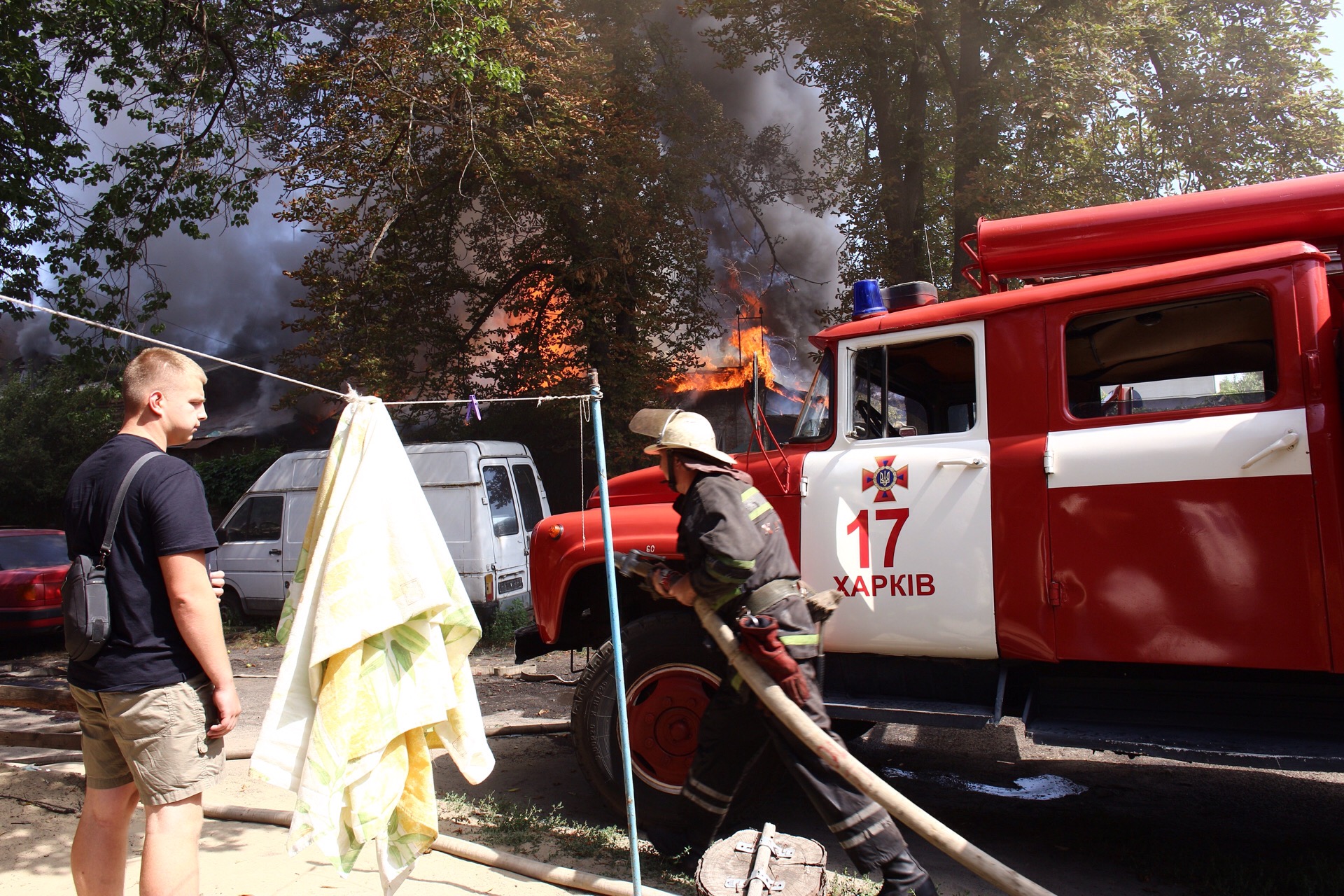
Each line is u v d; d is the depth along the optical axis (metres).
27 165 10.03
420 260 16.20
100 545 2.36
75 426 20.14
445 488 9.58
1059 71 13.33
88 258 10.57
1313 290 3.07
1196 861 3.45
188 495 2.40
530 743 5.41
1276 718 3.12
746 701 3.12
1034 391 3.52
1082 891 3.28
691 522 3.08
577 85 14.52
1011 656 3.40
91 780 2.48
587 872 3.32
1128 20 13.88
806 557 3.82
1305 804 4.30
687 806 3.52
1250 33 14.20
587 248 15.95
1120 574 3.22
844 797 2.88
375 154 13.38
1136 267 3.83
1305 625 2.93
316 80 13.22
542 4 14.05
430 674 2.48
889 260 16.22
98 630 2.30
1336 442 2.95
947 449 3.62
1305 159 13.84
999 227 4.00
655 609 4.13
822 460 3.88
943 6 15.20
